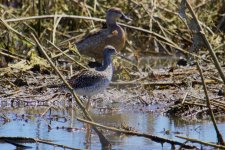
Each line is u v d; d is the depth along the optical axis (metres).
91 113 13.42
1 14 19.77
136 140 11.33
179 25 21.16
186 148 10.50
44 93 14.84
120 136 11.65
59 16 17.50
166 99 14.62
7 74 16.05
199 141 9.88
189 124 12.51
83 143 11.08
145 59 20.00
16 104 14.12
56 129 12.05
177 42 20.77
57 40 19.88
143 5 20.14
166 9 19.84
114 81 16.36
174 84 15.57
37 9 20.44
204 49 19.08
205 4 21.97
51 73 16.36
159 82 15.69
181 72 16.70
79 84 12.62
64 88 12.88
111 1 21.62
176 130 11.97
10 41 17.89
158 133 11.72
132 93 15.13
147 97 14.77
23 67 16.25
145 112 13.62
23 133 11.68
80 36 18.58
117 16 17.53
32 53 16.70
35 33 18.89
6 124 12.38
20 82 15.45
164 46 20.56
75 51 16.59
